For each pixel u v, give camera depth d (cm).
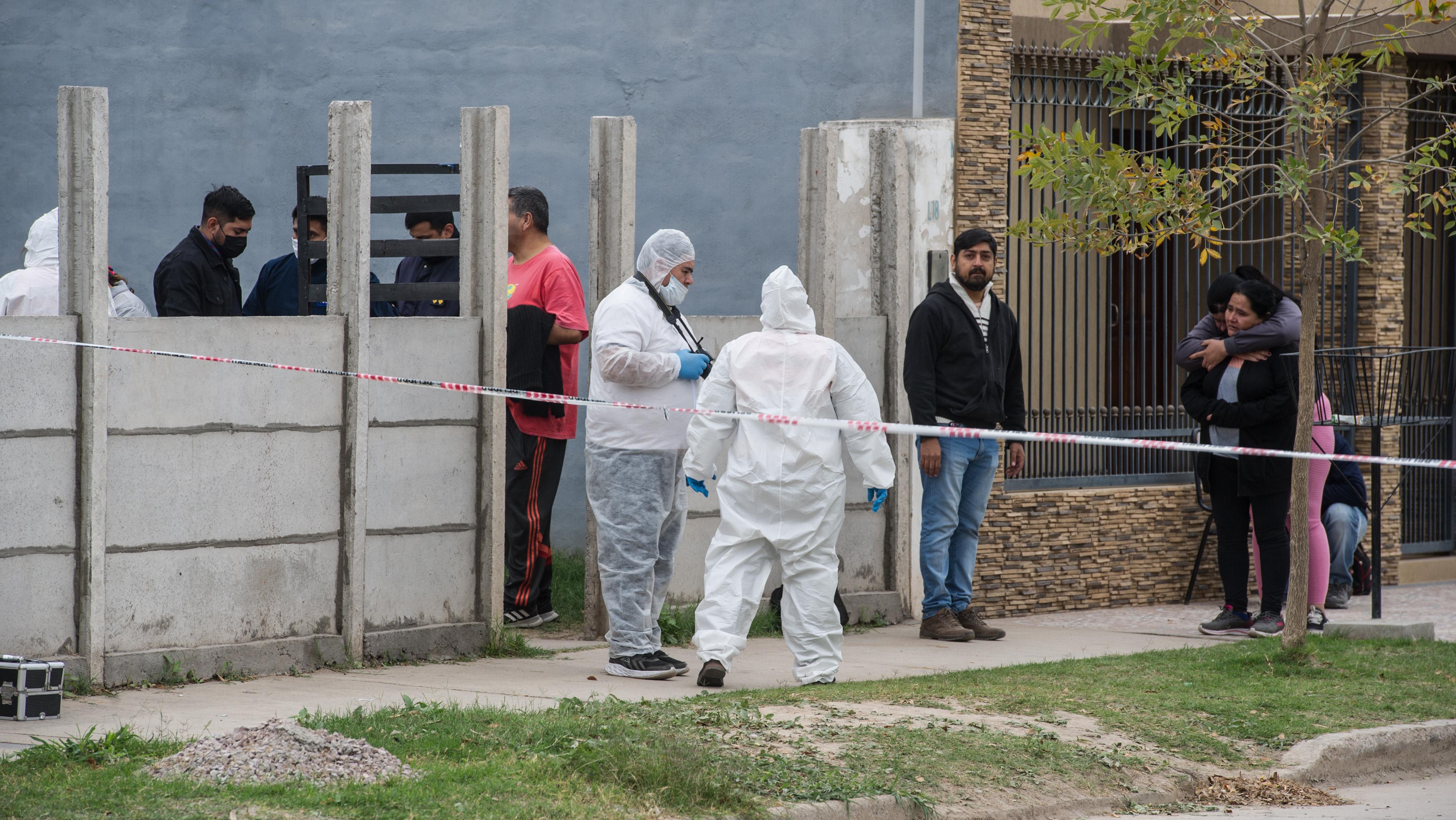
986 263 2744
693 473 2269
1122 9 2711
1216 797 1812
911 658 2589
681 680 2303
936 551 2788
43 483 2070
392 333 2414
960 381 2745
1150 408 3428
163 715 1925
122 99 3875
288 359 2302
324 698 2089
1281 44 3384
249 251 3816
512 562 2833
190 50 3834
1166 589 3394
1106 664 2441
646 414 2303
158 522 2175
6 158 3925
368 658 2388
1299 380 2469
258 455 2275
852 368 2303
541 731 1738
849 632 2914
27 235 3903
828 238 2928
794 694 2091
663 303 2352
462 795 1499
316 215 2688
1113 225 2462
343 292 2372
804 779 1644
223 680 2219
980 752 1812
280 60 3778
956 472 2762
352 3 3716
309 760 1584
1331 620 3119
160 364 2166
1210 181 3400
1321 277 3541
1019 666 2430
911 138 3072
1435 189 3716
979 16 3112
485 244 2522
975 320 2766
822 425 2061
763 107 3381
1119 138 3391
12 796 1460
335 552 2369
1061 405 3300
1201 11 2377
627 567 2320
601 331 2308
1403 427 3594
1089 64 3278
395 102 3694
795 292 2281
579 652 2580
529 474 2814
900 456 3033
